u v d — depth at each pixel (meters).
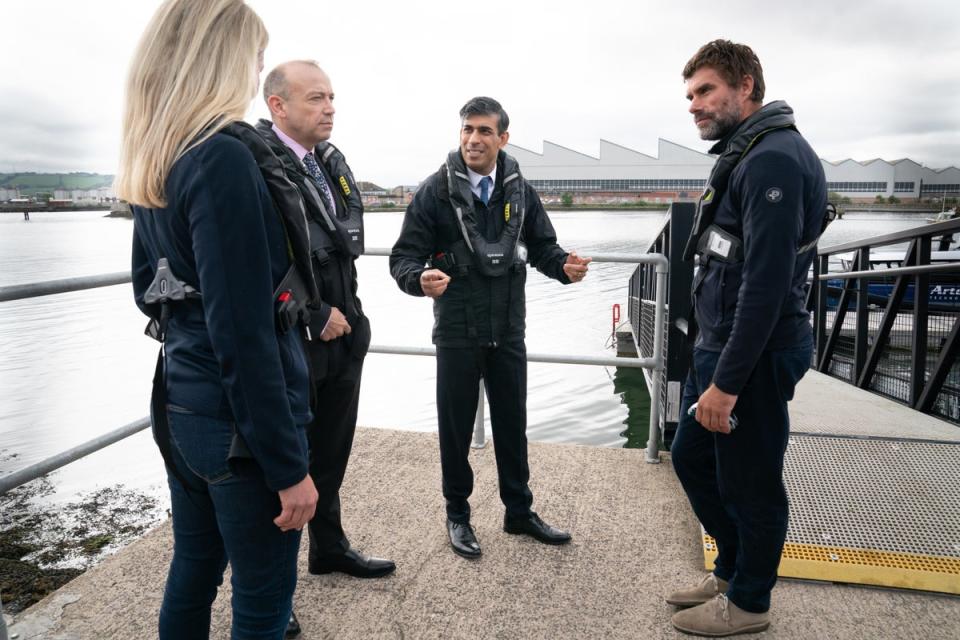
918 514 2.23
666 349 3.20
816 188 1.51
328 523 2.04
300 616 1.87
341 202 1.94
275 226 1.13
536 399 10.52
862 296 5.20
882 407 3.82
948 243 9.68
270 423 1.03
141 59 1.08
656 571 2.10
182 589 1.23
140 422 2.28
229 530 1.11
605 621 1.84
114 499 4.80
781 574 2.01
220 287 1.00
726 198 1.61
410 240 2.19
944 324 5.57
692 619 1.77
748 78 1.64
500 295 2.18
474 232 2.10
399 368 12.56
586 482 2.77
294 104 1.81
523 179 2.24
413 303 21.33
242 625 1.14
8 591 2.57
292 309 1.16
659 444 2.96
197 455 1.09
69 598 1.97
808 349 1.61
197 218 1.00
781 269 1.44
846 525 2.20
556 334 16.44
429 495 2.67
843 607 1.86
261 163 1.12
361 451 3.12
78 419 9.23
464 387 2.21
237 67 1.10
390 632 1.80
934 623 1.79
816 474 2.49
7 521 4.25
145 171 1.04
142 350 14.51
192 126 1.04
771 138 1.51
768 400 1.59
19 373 12.27
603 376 11.95
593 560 2.17
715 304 1.64
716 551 2.14
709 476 1.88
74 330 17.12
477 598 1.96
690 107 1.72
